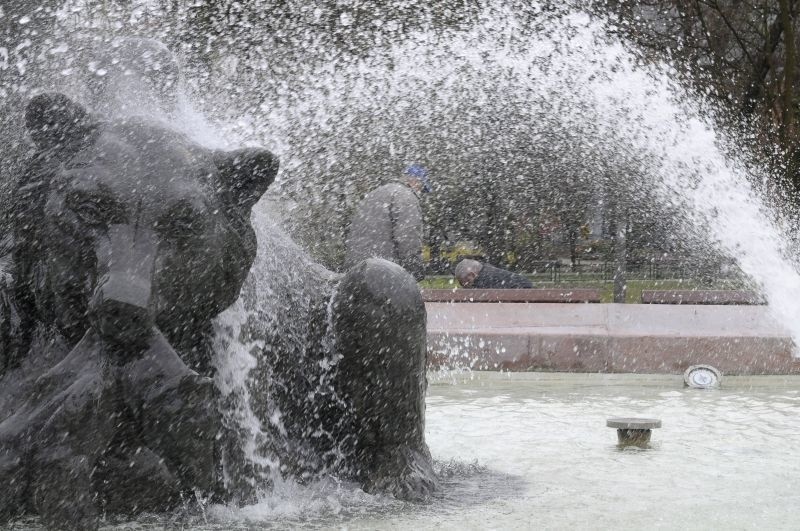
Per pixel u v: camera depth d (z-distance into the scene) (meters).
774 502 5.31
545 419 8.03
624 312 12.59
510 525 4.78
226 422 4.86
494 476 5.93
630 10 21.73
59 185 4.45
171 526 4.64
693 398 9.25
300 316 5.45
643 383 10.30
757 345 10.70
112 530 4.57
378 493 5.24
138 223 4.32
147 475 4.54
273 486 5.13
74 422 4.11
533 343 10.98
